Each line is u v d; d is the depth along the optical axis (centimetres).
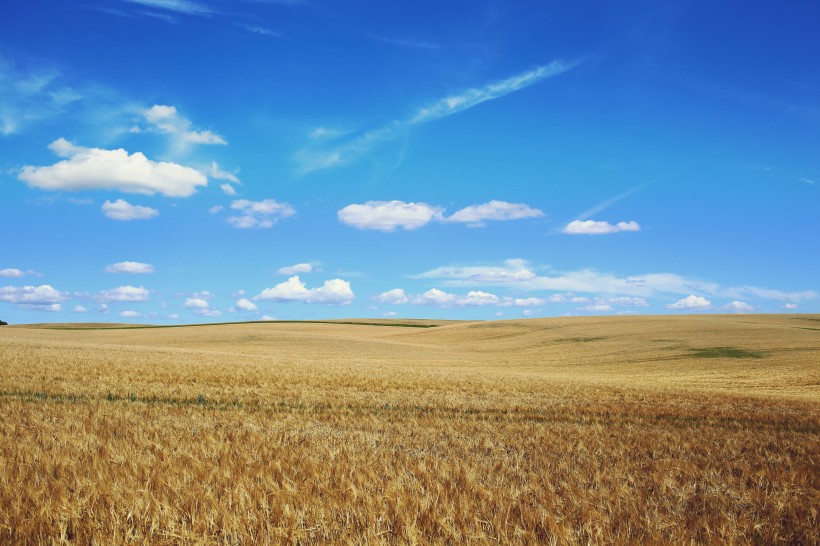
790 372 4328
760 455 1241
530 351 6800
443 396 2462
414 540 593
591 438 1413
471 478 862
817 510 773
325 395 2373
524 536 626
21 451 973
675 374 4581
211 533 623
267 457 996
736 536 666
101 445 1038
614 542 628
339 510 683
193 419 1513
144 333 8856
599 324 8631
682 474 1008
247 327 11031
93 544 593
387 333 10306
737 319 9419
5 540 603
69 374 2623
